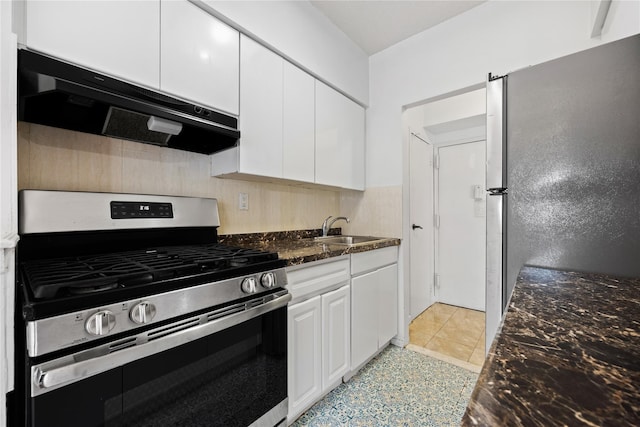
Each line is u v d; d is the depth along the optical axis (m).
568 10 1.56
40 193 1.03
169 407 0.84
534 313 0.60
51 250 1.05
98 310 0.69
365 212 2.41
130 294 0.75
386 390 1.62
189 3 1.25
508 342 0.46
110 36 1.02
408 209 2.42
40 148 1.08
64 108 0.99
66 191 1.09
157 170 1.41
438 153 3.16
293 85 1.72
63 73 0.88
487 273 1.25
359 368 1.84
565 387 0.33
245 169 1.45
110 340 0.72
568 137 1.08
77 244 1.11
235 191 1.75
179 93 1.20
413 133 2.68
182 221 1.39
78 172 1.17
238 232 1.76
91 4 0.98
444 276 3.14
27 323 0.62
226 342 0.99
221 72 1.35
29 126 1.06
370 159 2.40
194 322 0.88
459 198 3.05
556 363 0.38
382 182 2.33
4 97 0.71
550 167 1.11
